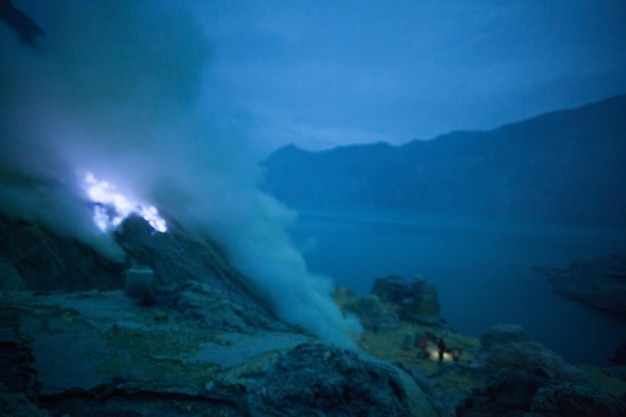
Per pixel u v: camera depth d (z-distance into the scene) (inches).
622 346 1105.4
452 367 603.8
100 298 412.5
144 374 238.2
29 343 262.8
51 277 565.3
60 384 213.5
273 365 265.9
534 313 1685.5
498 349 587.2
